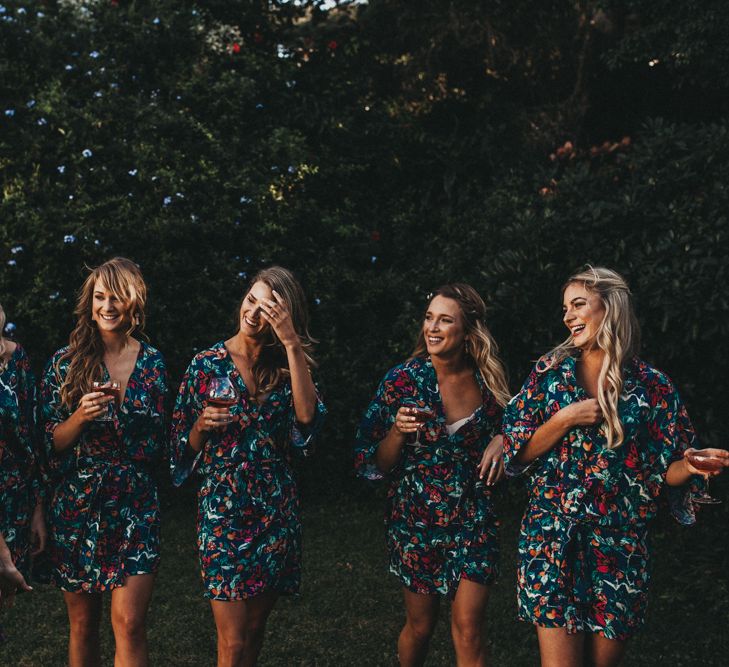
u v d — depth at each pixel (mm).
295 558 3303
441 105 8406
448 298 3346
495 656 4176
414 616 3373
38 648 4133
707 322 5070
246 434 3207
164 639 4277
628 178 6672
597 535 2904
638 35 7117
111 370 3346
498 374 3355
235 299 6797
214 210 6859
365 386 6750
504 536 5867
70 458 3256
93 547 3211
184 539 5781
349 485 6809
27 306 6176
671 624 4504
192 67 7523
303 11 8320
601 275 2971
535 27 8141
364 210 7918
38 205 6445
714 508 5531
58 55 7086
